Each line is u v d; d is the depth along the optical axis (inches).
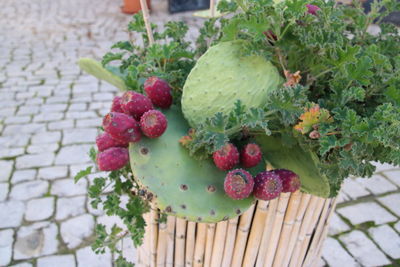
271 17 29.1
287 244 39.8
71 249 75.1
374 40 37.5
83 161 97.5
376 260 75.2
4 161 96.8
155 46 32.5
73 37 176.9
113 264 72.2
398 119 26.5
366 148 28.1
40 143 103.7
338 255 76.0
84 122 113.0
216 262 39.0
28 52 159.2
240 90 28.9
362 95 27.8
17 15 208.1
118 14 211.9
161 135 29.6
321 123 26.9
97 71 39.0
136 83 34.4
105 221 80.8
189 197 27.8
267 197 26.9
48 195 87.0
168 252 40.2
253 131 31.0
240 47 30.3
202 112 29.4
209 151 27.8
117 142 30.3
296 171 31.2
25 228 79.1
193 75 30.0
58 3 232.8
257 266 40.4
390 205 87.5
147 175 28.2
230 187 26.0
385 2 35.6
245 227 36.2
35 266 71.6
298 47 31.0
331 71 31.0
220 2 36.2
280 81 30.0
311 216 38.7
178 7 209.8
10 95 126.1
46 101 123.3
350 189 92.2
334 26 30.5
